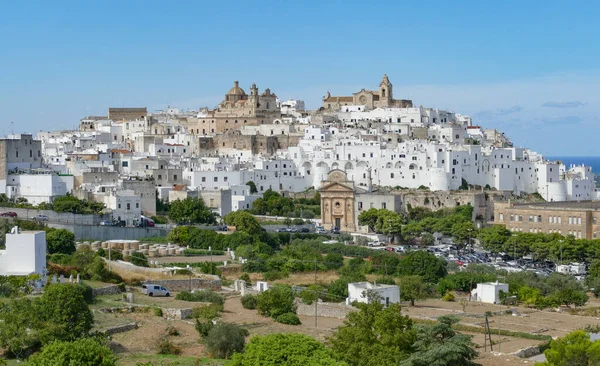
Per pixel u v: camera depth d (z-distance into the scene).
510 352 147.00
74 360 104.75
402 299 195.38
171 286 194.25
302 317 173.38
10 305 135.75
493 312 185.38
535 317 182.75
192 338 144.75
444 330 131.50
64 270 184.12
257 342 117.25
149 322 152.12
